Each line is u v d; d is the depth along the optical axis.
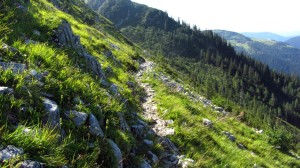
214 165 10.96
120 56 31.47
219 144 13.75
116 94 11.89
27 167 4.80
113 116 9.00
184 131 12.77
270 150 19.94
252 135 22.19
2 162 4.66
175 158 10.14
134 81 22.55
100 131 7.42
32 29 11.35
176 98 19.92
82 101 8.09
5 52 7.67
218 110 27.44
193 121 15.12
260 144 20.22
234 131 20.61
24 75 6.89
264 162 15.69
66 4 64.25
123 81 19.69
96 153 6.52
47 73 8.01
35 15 12.65
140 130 10.49
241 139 19.30
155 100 18.00
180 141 11.85
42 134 5.60
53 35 12.45
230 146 14.48
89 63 14.07
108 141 7.37
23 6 12.78
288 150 23.53
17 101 6.00
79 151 6.37
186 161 10.12
